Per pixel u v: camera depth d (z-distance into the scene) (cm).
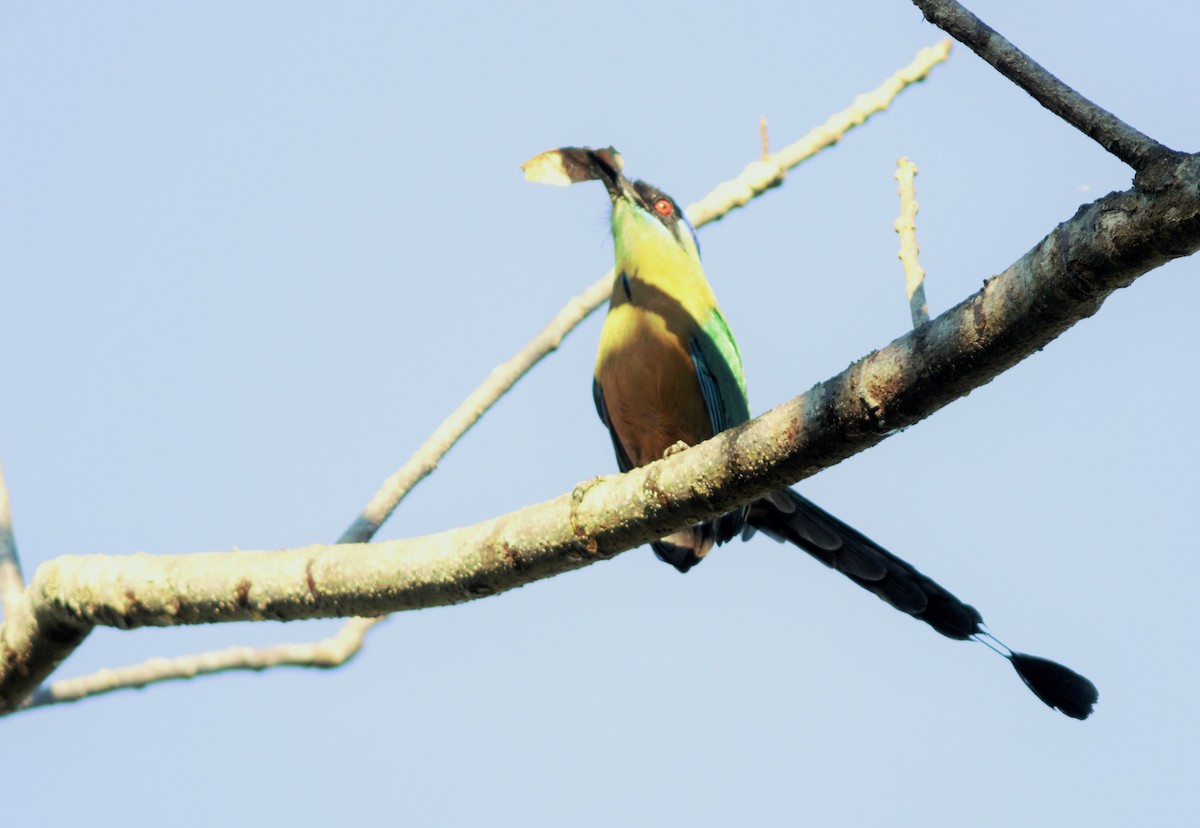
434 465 1171
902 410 759
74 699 1125
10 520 1055
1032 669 1187
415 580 883
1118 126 671
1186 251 650
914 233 888
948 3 735
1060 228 689
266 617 917
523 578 875
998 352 721
